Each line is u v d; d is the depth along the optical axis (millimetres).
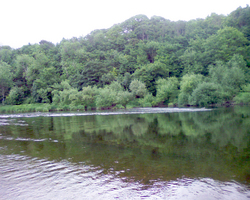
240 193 7141
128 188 7641
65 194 7344
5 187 7992
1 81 84938
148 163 10266
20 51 124562
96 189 7629
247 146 13180
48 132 20719
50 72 91375
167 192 7293
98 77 85750
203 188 7527
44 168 9953
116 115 38188
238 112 34594
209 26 122938
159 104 71312
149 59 106938
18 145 14945
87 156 11727
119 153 12188
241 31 88812
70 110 65438
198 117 29422
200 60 82875
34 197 7191
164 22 153625
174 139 15758
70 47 113062
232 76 56750
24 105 78500
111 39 140750
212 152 11992
